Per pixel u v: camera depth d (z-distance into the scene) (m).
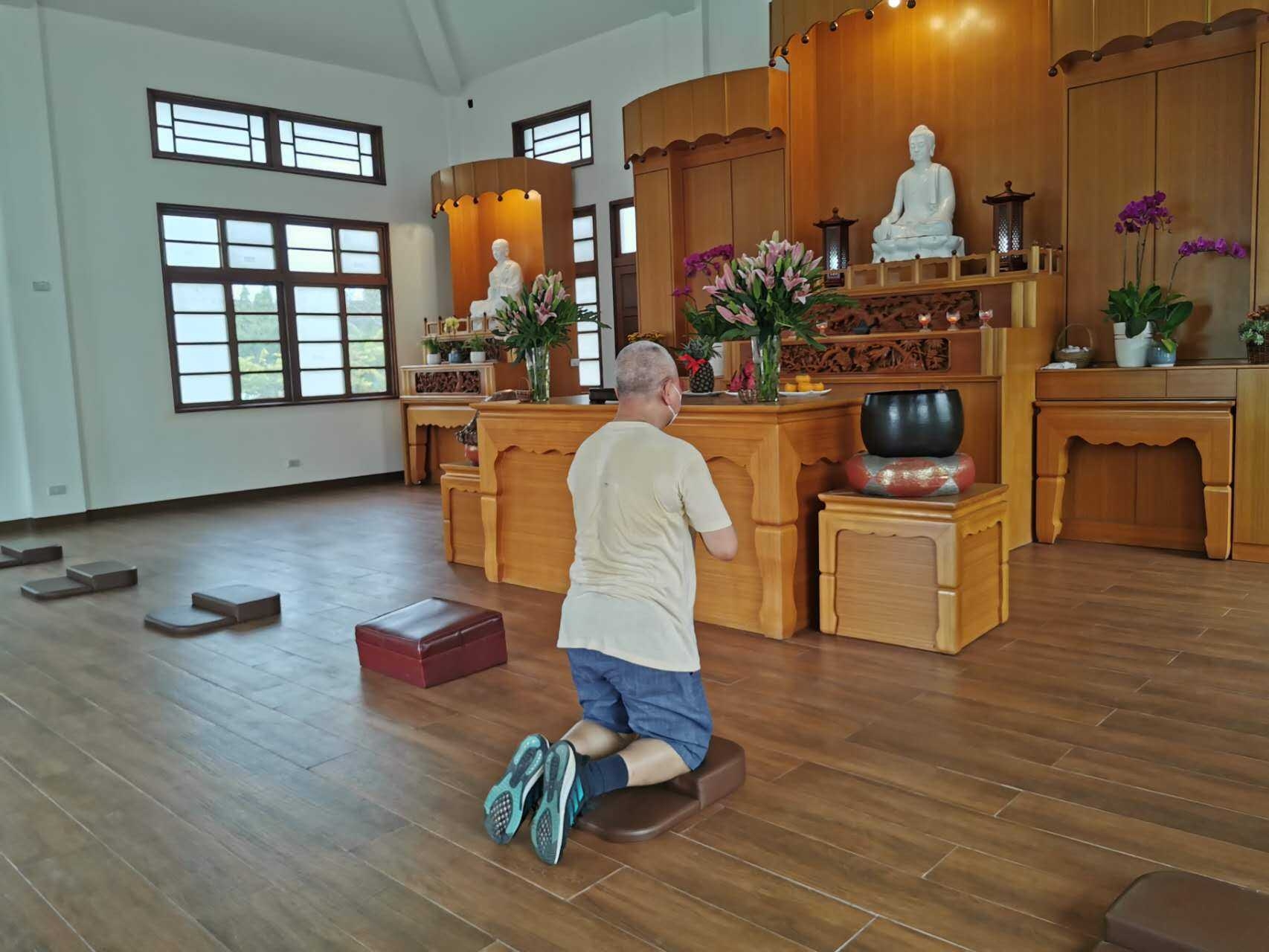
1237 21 4.94
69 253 7.59
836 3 5.79
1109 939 1.60
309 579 5.10
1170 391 4.85
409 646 3.25
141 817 2.34
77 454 7.58
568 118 9.35
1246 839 2.06
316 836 2.21
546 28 9.05
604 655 2.15
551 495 4.48
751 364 3.80
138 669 3.59
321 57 9.05
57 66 7.47
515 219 9.45
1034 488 5.41
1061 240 5.89
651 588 2.13
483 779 2.50
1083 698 2.92
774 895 1.88
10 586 5.22
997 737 2.65
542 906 1.87
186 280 8.25
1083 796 2.28
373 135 9.59
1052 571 4.62
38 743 2.87
